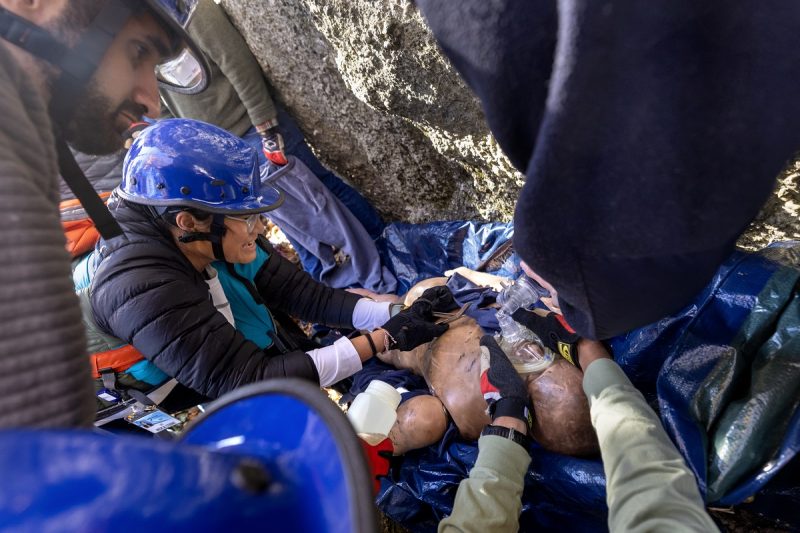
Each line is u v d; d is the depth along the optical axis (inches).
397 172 106.0
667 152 21.7
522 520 61.5
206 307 59.6
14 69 21.4
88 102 32.4
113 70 32.8
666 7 19.1
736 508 49.1
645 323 31.0
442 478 66.3
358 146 105.8
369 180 113.6
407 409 68.1
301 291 84.1
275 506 15.7
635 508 35.2
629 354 59.4
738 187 22.9
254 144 104.1
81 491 13.3
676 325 55.9
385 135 98.0
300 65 91.5
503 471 49.8
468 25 23.6
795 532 48.8
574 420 56.5
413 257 110.0
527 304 67.9
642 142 21.5
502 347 63.5
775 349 45.1
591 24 19.0
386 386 64.2
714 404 46.0
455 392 67.1
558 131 21.5
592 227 24.3
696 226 23.6
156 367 63.7
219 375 58.7
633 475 37.9
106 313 56.4
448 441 68.1
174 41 37.3
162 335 55.8
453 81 72.0
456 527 46.2
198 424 21.9
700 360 49.2
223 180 58.6
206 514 14.2
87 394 22.0
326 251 111.9
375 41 71.0
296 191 103.2
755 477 39.9
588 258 25.5
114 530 13.0
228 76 92.1
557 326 59.2
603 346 56.6
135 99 35.7
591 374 50.9
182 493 14.1
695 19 19.5
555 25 22.5
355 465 16.4
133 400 66.0
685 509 33.8
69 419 20.8
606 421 43.8
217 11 87.5
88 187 37.8
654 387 60.2
